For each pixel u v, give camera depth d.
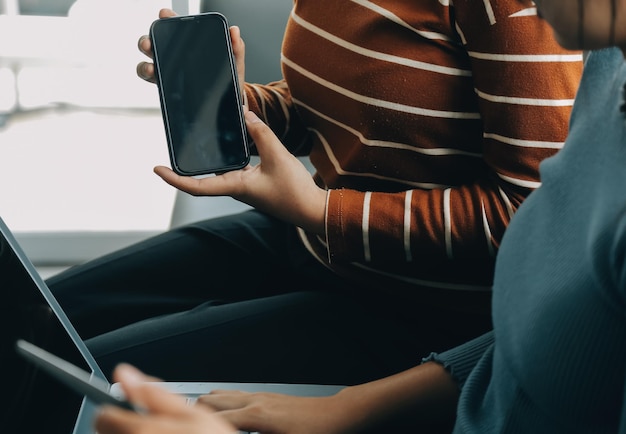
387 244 1.06
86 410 0.93
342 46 1.08
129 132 2.88
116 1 2.82
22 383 0.81
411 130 1.06
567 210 0.70
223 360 1.09
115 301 1.28
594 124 0.71
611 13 0.62
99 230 2.36
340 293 1.22
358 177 1.13
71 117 2.91
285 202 1.06
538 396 0.70
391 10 1.03
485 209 1.04
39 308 0.92
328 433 0.90
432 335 1.14
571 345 0.66
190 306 1.30
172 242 1.34
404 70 1.04
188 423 0.46
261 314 1.13
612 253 0.60
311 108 1.18
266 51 2.61
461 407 0.84
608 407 0.67
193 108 1.04
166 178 1.04
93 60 2.88
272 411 0.90
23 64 2.84
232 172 1.06
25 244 2.35
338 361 1.09
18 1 2.79
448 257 1.06
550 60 0.96
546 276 0.69
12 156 2.68
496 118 1.00
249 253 1.33
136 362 1.09
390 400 0.93
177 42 1.04
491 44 0.97
